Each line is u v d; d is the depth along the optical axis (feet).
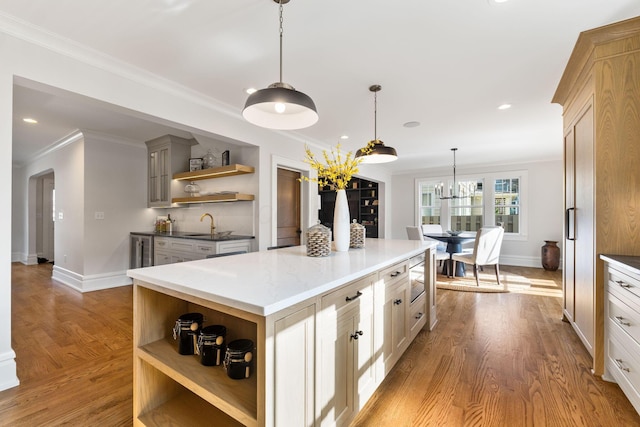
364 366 5.55
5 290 6.35
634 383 5.45
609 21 6.34
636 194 6.40
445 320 10.55
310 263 6.01
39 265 22.12
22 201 23.77
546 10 6.02
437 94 9.99
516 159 20.89
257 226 12.86
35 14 6.15
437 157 20.15
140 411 4.93
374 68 8.32
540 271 19.26
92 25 6.49
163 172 16.08
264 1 5.77
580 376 6.84
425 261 9.49
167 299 5.42
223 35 6.85
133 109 8.44
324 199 30.17
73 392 6.29
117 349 8.24
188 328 4.86
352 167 7.78
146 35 6.85
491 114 11.84
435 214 24.71
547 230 20.70
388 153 9.29
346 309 4.96
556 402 5.90
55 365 7.38
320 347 4.30
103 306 12.03
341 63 8.05
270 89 5.15
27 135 15.20
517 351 8.12
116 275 15.76
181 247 13.47
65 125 13.62
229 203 13.94
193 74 8.61
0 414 5.58
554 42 7.10
